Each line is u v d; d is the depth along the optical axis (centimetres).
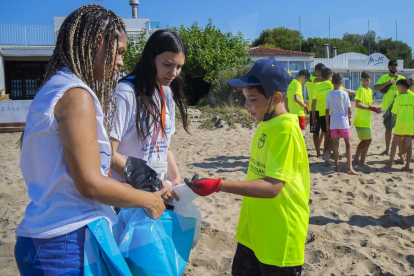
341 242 324
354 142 569
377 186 484
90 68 136
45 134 125
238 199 406
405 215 388
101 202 129
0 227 341
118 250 136
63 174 126
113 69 141
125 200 133
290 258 176
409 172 547
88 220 130
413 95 549
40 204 130
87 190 124
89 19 134
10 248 296
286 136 171
